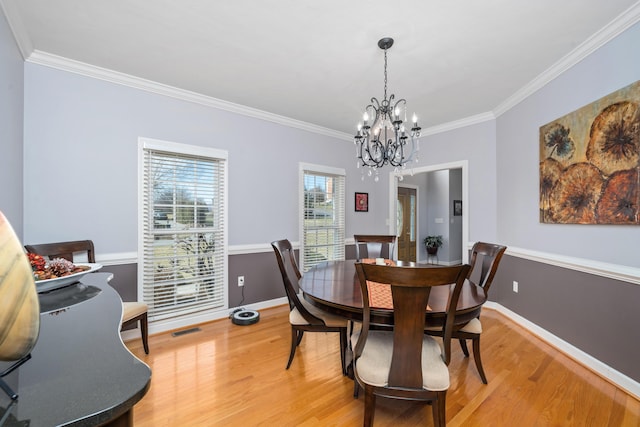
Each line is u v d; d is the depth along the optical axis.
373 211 4.70
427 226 6.96
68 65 2.35
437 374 1.36
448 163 3.91
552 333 2.51
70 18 1.85
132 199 2.66
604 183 1.98
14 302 0.56
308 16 1.83
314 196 4.05
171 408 1.69
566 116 2.34
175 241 2.89
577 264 2.21
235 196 3.29
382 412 1.67
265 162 3.53
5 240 0.57
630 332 1.83
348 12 1.80
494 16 1.82
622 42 1.87
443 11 1.78
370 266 1.29
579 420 1.59
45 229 2.28
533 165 2.79
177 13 1.81
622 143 1.86
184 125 2.94
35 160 2.24
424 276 1.23
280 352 2.38
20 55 2.10
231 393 1.83
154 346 2.47
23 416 0.50
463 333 1.93
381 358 1.48
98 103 2.51
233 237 3.27
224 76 2.62
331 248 4.23
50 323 0.97
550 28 1.94
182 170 2.95
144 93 2.72
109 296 1.32
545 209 2.59
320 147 4.08
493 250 2.13
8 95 1.91
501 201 3.33
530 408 1.69
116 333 0.89
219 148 3.17
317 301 1.70
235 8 1.77
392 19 1.86
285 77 2.63
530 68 2.47
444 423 1.38
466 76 2.60
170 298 2.85
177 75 2.60
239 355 2.32
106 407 0.54
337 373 2.06
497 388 1.88
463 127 3.76
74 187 2.40
